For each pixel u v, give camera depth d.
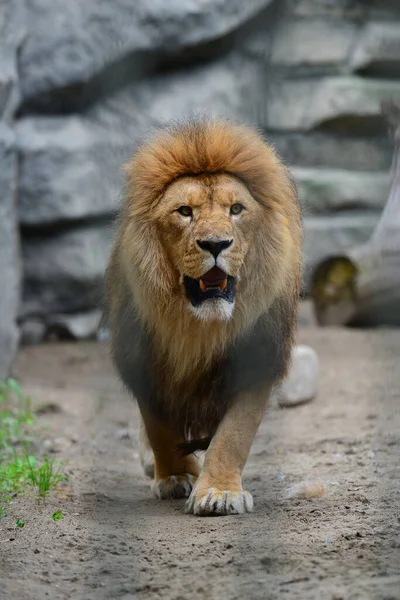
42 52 20.83
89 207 21.14
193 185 8.73
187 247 8.60
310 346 19.09
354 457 11.34
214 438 9.13
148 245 8.87
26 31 20.59
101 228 21.78
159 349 9.23
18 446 12.84
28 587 6.79
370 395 15.22
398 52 24.48
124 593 6.62
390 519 8.14
